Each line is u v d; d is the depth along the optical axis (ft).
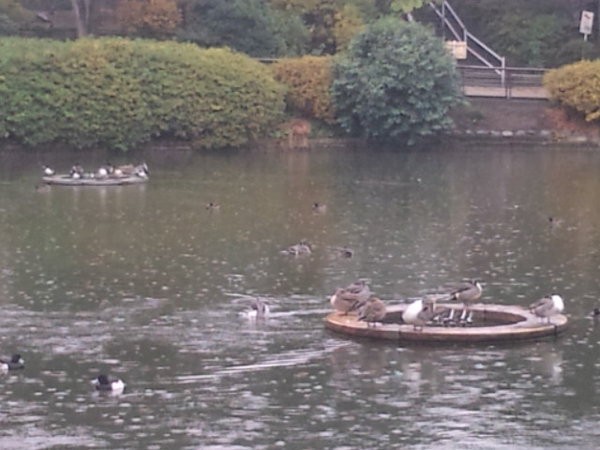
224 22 298.56
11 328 129.29
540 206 201.36
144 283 148.05
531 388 113.50
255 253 165.17
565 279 151.74
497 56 310.24
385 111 274.36
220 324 131.23
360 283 135.54
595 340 126.52
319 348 123.54
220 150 274.57
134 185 222.48
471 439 103.09
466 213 195.21
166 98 272.10
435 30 314.35
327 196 211.00
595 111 283.79
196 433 103.55
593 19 315.99
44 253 163.94
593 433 104.42
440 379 115.34
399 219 190.29
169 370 117.29
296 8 309.42
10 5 307.99
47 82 266.77
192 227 182.19
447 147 277.03
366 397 111.34
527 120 285.43
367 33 279.90
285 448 100.89
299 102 282.36
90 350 122.62
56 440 101.96
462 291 133.69
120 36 294.87
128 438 102.47
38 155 265.95
